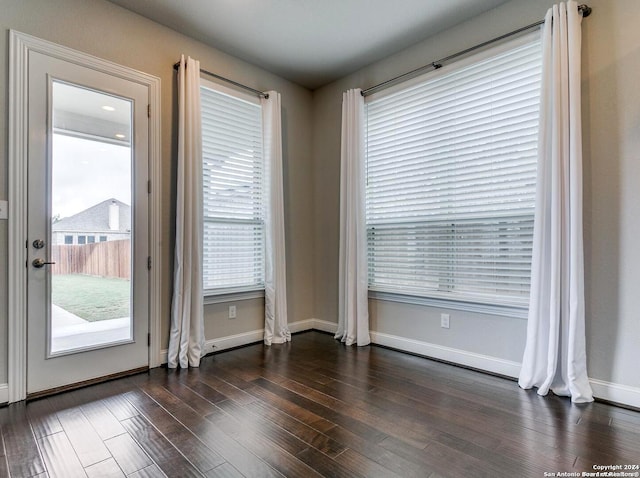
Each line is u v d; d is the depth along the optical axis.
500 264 2.72
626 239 2.17
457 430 1.91
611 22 2.21
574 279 2.22
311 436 1.86
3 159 2.19
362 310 3.49
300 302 4.05
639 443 1.78
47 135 2.35
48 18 2.36
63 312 2.42
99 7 2.59
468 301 2.86
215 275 3.31
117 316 2.67
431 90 3.12
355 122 3.54
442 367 2.89
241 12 2.77
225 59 3.37
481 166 2.81
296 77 3.87
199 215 2.98
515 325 2.65
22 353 2.25
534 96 2.53
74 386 2.46
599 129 2.25
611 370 2.22
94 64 2.55
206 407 2.18
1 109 2.19
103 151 2.61
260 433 1.89
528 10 2.55
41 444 1.78
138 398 2.31
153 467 1.61
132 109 2.75
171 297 2.96
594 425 1.96
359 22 2.91
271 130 3.61
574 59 2.23
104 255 2.61
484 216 2.80
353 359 3.09
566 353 2.29
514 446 1.76
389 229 3.44
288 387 2.49
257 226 3.65
